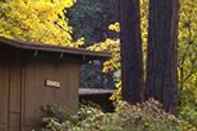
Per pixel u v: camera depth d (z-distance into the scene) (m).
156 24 13.46
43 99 15.97
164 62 13.41
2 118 14.77
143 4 21.80
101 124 11.14
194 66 22.48
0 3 18.95
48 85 16.12
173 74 13.46
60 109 15.71
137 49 13.79
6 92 14.89
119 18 13.95
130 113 11.17
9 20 19.12
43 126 15.57
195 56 22.50
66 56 16.61
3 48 14.59
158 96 13.37
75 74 17.28
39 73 15.84
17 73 15.17
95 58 17.05
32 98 15.60
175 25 13.53
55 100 16.42
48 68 16.17
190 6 22.33
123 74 13.85
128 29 13.77
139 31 13.84
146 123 11.12
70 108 16.98
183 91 22.12
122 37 13.84
